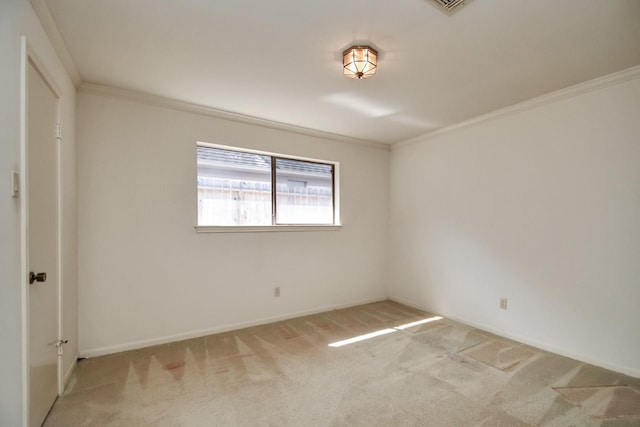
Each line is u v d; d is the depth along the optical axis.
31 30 1.40
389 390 1.94
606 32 1.70
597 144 2.29
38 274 1.43
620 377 2.10
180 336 2.75
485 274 3.06
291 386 1.98
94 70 2.16
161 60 2.02
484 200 3.08
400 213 4.10
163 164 2.69
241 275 3.08
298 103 2.75
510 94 2.56
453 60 2.02
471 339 2.79
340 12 1.54
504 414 1.70
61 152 1.89
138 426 1.59
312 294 3.58
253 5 1.48
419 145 3.83
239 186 3.21
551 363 2.32
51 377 1.71
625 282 2.15
